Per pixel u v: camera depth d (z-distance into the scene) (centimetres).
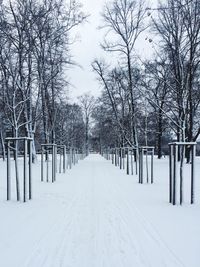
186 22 1459
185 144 1082
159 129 4438
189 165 3125
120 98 3319
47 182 1792
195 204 1095
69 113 4481
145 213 950
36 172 2448
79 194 1330
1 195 1293
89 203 1120
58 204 1098
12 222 840
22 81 1706
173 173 1106
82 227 791
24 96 1683
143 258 580
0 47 1585
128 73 2900
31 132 2686
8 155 1172
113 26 2953
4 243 666
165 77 1764
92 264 552
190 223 827
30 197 1198
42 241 679
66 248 635
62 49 2530
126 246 647
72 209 1012
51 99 3023
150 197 1258
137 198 1232
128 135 3083
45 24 2125
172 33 1705
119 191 1426
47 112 2978
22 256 590
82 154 5978
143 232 747
